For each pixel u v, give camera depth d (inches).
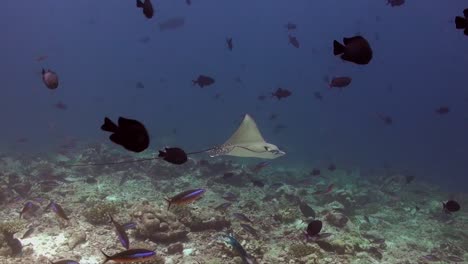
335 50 133.4
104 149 609.0
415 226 422.3
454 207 274.8
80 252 253.3
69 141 818.8
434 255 301.9
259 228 335.9
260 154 211.6
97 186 432.5
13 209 336.2
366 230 383.2
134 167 537.0
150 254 164.1
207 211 322.3
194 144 1096.2
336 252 289.4
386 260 299.4
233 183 513.0
